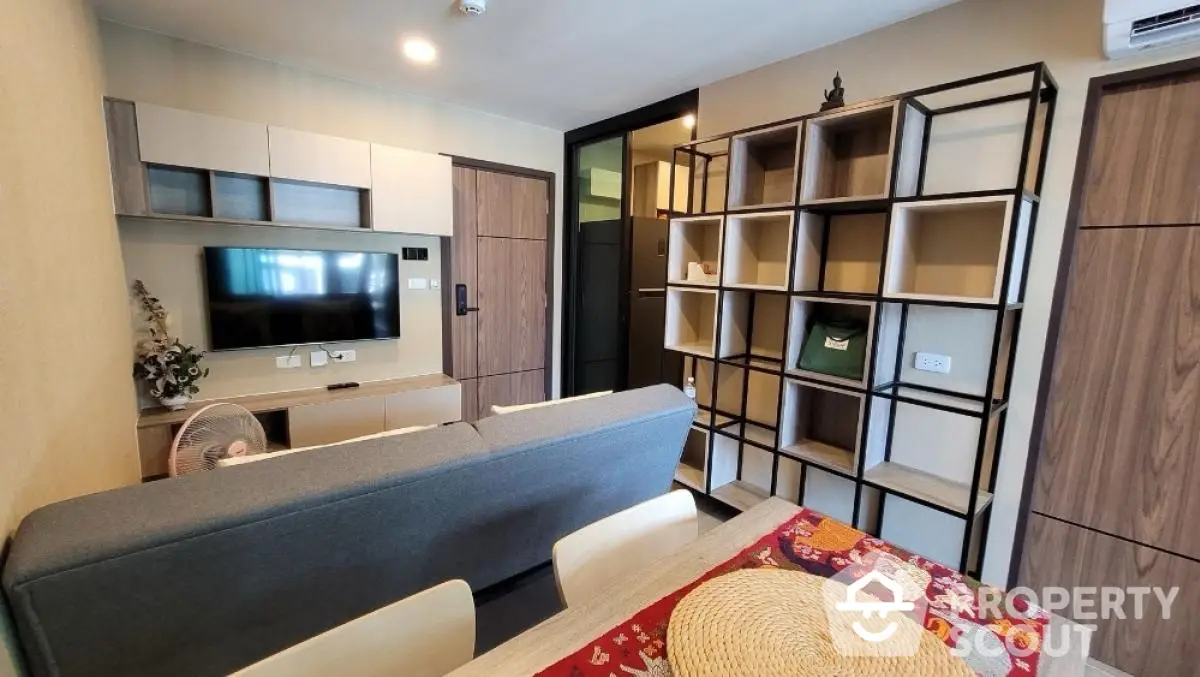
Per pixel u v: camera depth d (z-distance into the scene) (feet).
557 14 7.71
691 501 4.64
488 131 13.21
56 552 2.98
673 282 9.93
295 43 9.05
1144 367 5.94
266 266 10.20
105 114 7.90
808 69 8.80
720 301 8.98
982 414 6.24
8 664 2.95
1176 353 5.74
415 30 8.41
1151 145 5.75
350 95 10.94
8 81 3.61
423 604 3.00
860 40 8.09
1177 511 5.83
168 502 3.51
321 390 11.18
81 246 5.65
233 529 3.59
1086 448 6.38
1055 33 6.26
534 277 14.74
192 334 9.77
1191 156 5.53
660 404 6.70
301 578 4.23
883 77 7.87
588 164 14.93
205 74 9.30
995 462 6.99
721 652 2.75
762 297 9.46
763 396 9.66
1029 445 6.77
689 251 10.28
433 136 12.25
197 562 3.54
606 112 12.80
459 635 3.13
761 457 9.78
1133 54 5.74
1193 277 5.59
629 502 7.09
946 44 7.18
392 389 11.46
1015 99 6.51
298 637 4.52
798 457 8.11
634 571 3.76
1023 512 6.87
